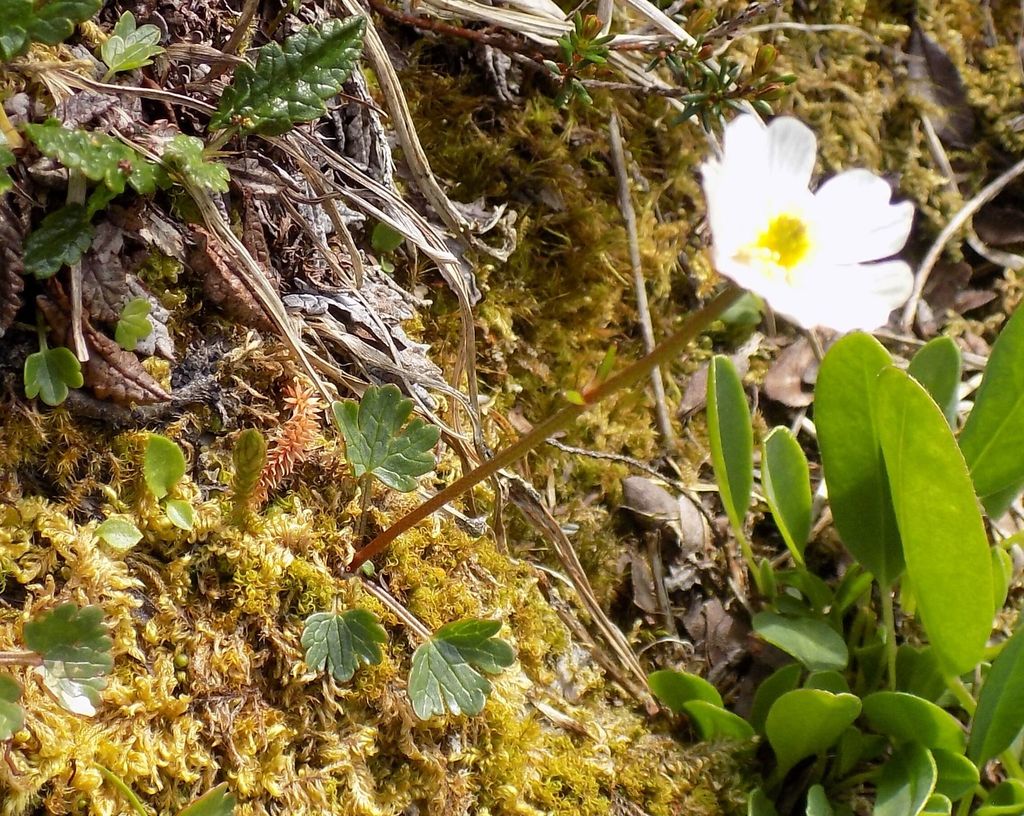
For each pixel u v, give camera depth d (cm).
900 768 10
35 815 7
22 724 7
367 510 9
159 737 8
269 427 9
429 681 8
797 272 7
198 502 8
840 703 9
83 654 7
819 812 10
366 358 9
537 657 10
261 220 9
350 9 10
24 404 8
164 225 9
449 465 10
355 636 8
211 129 8
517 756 9
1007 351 10
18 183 8
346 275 10
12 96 8
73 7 7
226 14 9
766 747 10
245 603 8
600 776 10
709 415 10
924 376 10
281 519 9
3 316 8
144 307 8
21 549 8
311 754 8
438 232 10
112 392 8
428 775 9
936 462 8
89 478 8
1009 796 10
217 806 7
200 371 9
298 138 9
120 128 8
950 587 9
